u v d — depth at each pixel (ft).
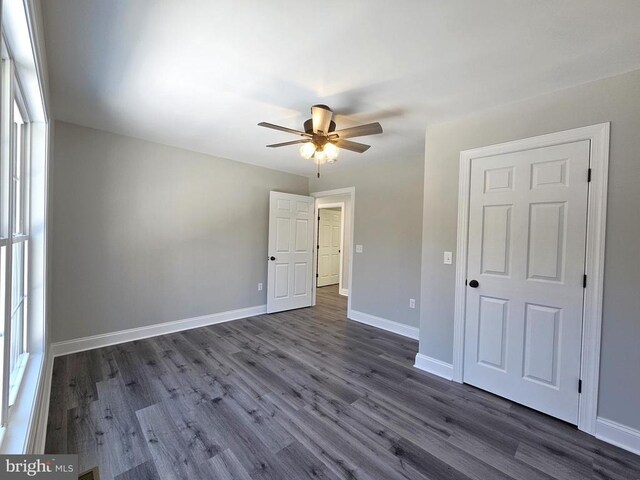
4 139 3.84
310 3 4.44
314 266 17.28
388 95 7.25
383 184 13.66
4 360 4.01
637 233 5.92
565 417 6.74
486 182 8.00
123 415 6.59
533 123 7.21
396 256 13.09
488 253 7.97
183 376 8.41
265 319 14.29
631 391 5.96
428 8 4.50
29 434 4.15
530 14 4.58
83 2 4.44
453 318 8.63
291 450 5.71
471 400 7.60
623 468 5.47
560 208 6.84
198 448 5.68
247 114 8.58
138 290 11.12
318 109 7.25
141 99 7.70
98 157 10.11
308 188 17.34
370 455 5.65
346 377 8.68
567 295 6.73
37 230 6.75
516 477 5.23
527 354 7.33
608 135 6.23
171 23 4.91
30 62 4.44
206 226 12.95
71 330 9.71
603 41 5.17
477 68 6.08
